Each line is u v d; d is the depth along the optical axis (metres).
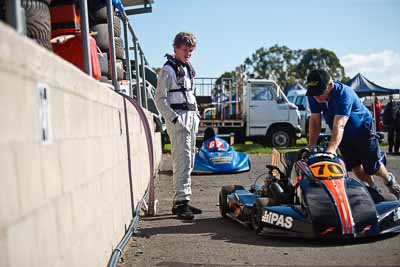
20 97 2.58
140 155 8.87
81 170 3.93
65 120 3.50
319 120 7.18
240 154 14.20
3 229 2.29
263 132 24.42
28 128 2.69
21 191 2.54
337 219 5.34
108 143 5.29
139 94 11.19
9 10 3.07
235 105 25.45
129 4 13.23
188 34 7.37
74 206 3.63
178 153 7.37
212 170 13.28
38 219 2.79
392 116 20.70
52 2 6.57
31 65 2.76
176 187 7.41
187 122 7.37
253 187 7.86
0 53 2.34
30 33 4.49
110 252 5.07
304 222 5.45
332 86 6.66
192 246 5.62
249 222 6.48
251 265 4.76
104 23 8.39
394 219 5.58
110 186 5.26
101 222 4.64
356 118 6.99
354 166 7.39
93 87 4.56
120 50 9.45
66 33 6.47
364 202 5.55
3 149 2.33
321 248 5.27
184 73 7.41
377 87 28.42
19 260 2.46
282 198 6.23
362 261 4.71
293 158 6.82
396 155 19.77
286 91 39.25
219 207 8.03
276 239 5.79
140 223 7.07
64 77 3.50
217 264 4.84
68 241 3.41
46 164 3.00
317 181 5.77
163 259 5.10
